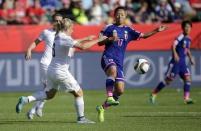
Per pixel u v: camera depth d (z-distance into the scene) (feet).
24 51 222.07
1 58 221.25
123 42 129.90
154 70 229.25
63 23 120.06
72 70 225.15
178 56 183.01
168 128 114.21
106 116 140.36
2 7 252.21
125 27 131.13
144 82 229.45
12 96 210.18
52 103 185.16
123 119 132.87
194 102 186.50
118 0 263.29
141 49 228.43
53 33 137.69
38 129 112.78
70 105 177.68
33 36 222.28
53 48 120.88
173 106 171.94
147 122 125.90
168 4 263.29
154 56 228.63
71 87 121.70
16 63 222.07
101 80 227.40
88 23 254.47
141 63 131.54
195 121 128.06
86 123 123.03
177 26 228.63
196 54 230.07
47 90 124.77
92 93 218.59
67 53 120.06
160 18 260.62
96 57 226.38
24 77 222.28
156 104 179.22
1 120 132.26
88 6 274.16
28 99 125.49
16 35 222.07
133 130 110.93
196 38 230.07
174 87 233.55
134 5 265.95
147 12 261.65
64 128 114.32
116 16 131.13
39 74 222.69
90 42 118.21
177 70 182.39
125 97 204.85
